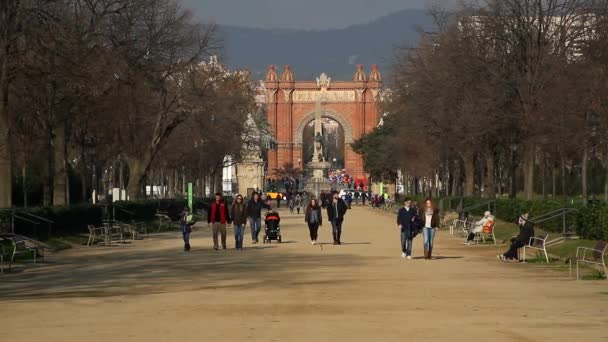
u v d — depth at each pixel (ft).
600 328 80.12
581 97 223.92
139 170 312.71
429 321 84.43
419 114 301.84
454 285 117.19
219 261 159.02
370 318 86.48
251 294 107.14
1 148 201.36
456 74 267.18
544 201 211.20
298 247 197.67
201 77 344.90
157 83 284.00
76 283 122.52
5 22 195.00
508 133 269.03
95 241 214.69
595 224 164.14
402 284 118.52
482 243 203.62
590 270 135.85
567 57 252.21
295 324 82.58
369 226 304.09
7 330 79.61
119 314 89.66
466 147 296.71
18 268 146.41
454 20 287.28
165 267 147.02
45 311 92.07
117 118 269.23
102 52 221.87
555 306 95.71
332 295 105.91
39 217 189.57
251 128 500.33
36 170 314.96
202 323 83.35
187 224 187.83
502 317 87.15
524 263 152.76
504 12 255.50
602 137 223.51
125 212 261.03
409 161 417.69
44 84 208.33
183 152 396.37
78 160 367.66
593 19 247.70
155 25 273.75
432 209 163.53
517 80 251.39
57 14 206.39
